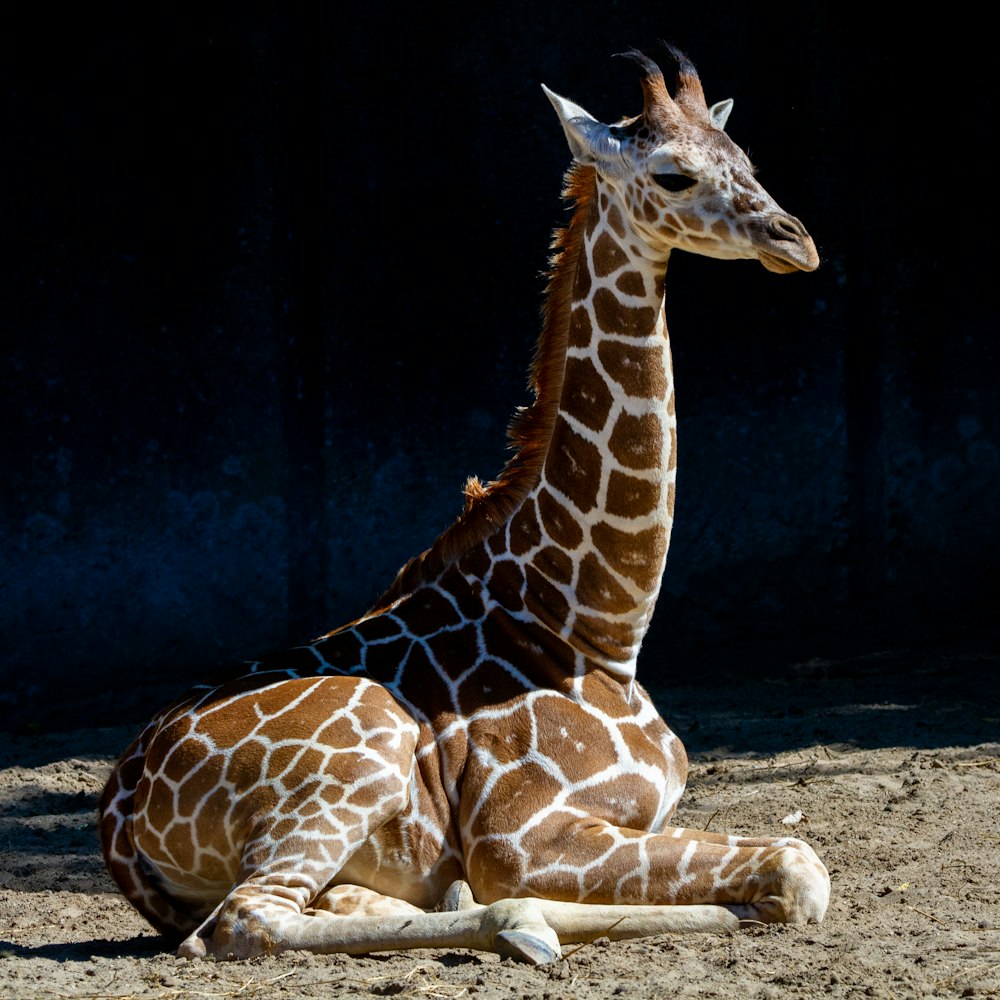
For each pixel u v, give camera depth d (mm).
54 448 24062
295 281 25469
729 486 26547
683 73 10859
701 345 26391
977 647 23906
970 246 26984
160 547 24672
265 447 25234
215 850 10156
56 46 23953
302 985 8773
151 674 24672
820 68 26422
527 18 25953
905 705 20172
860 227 26719
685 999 8328
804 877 9766
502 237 26109
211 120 24812
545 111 26141
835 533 26859
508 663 10617
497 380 26125
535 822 10023
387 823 10125
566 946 9617
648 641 26125
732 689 22406
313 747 9984
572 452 10695
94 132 24234
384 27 25469
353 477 25641
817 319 26656
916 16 26656
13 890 13602
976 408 27078
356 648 10852
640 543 10594
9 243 23812
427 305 25875
